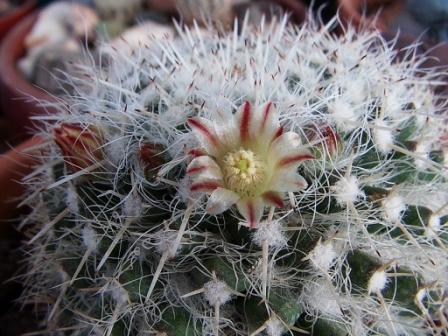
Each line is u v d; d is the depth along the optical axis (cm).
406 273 8
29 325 11
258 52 10
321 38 12
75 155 8
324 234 8
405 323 8
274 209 7
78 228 8
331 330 8
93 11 18
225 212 8
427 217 8
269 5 17
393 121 9
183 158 7
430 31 17
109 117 9
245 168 7
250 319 7
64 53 16
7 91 15
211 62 9
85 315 8
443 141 10
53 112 14
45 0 21
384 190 8
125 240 8
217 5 16
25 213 12
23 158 11
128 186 8
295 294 8
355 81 9
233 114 8
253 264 7
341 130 8
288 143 7
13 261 11
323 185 8
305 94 8
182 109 8
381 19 17
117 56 11
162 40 11
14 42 17
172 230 7
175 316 8
